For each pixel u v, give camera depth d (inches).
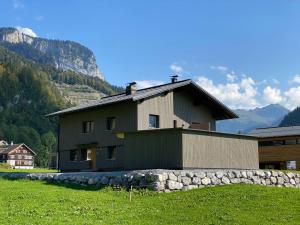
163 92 1514.5
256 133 2272.4
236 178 1127.0
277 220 689.6
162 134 1170.0
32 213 702.5
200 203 824.3
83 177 1138.0
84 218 678.5
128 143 1246.9
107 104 1507.1
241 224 663.1
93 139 1637.6
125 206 805.9
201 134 1178.6
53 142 6914.4
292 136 2079.2
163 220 689.6
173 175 1006.4
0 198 861.8
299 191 959.0
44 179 1261.1
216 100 1621.6
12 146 5964.6
